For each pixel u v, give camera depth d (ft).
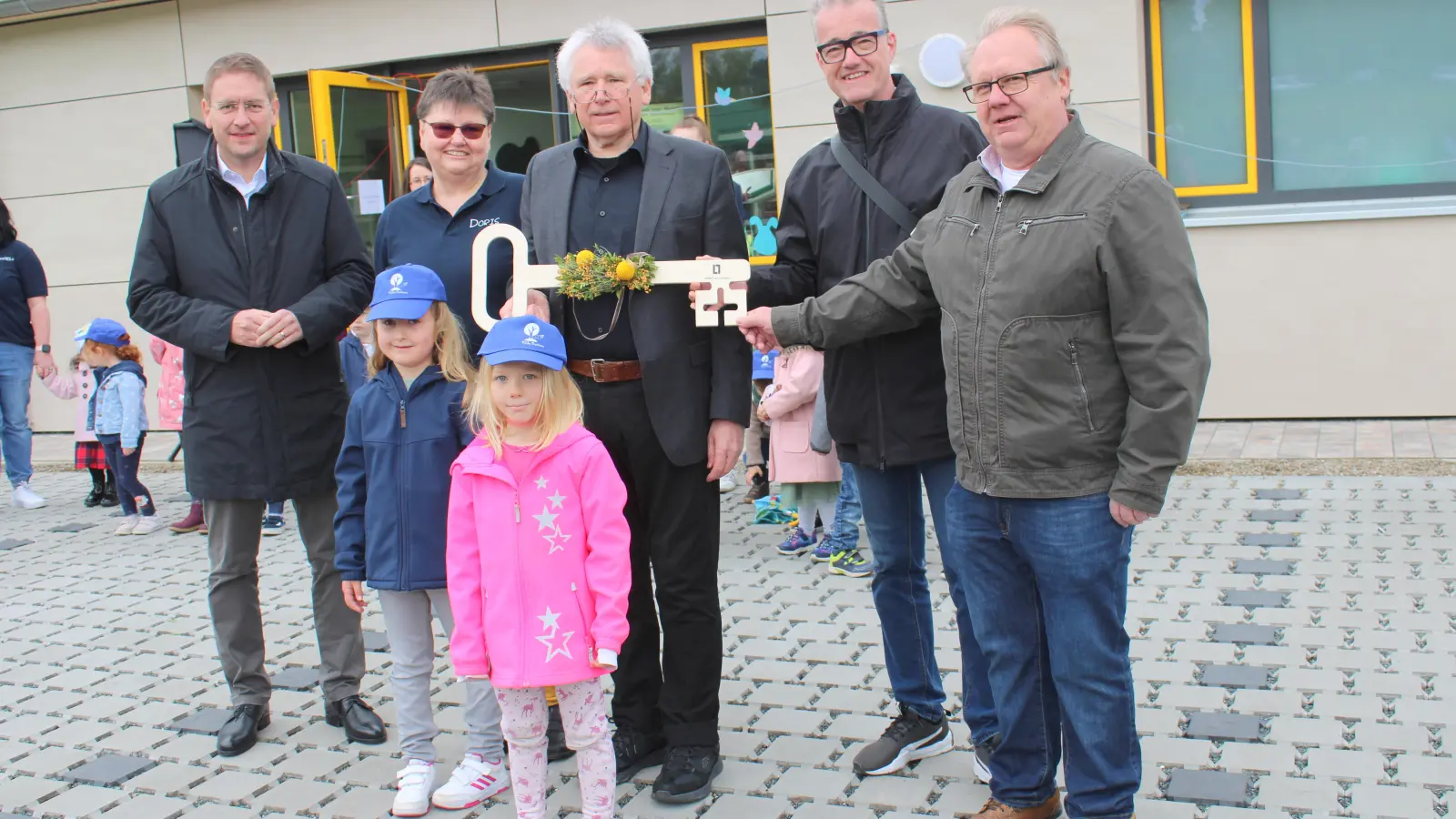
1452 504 20.30
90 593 21.17
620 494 11.18
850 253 11.85
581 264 11.75
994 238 9.70
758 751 13.16
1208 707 13.39
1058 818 11.14
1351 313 26.35
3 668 17.47
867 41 11.45
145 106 35.01
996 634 10.48
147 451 34.09
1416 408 26.22
